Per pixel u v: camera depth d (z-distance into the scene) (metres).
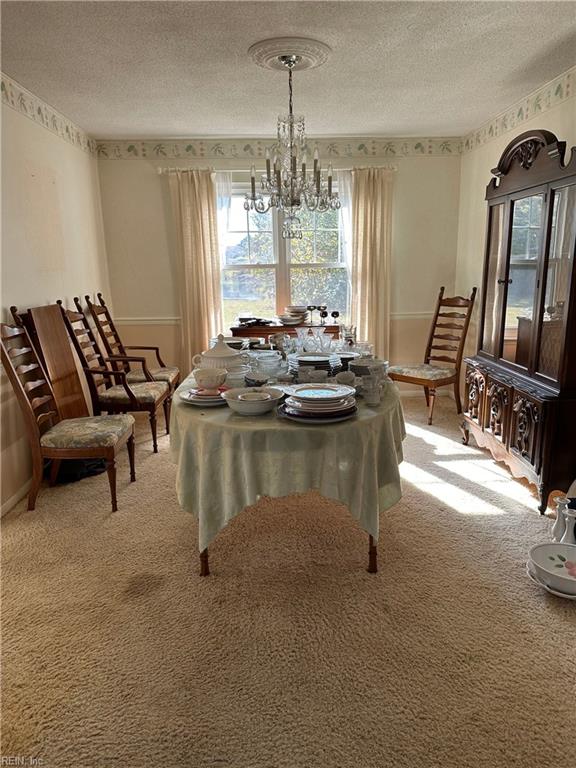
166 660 1.78
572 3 2.19
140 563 2.35
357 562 2.34
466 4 2.19
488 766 1.40
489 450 3.53
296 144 3.26
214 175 4.57
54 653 1.81
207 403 2.21
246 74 2.96
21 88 3.12
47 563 2.36
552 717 1.54
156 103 3.49
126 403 3.62
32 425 2.79
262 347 3.33
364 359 2.54
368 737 1.48
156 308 4.83
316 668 1.73
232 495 2.03
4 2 2.11
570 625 1.93
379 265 4.71
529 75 3.06
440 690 1.64
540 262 2.76
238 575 2.25
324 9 2.22
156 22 2.31
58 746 1.47
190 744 1.47
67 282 3.84
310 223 4.81
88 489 3.12
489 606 2.03
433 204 4.76
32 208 3.28
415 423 4.31
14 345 2.94
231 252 4.84
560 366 2.57
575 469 2.68
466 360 3.69
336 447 1.98
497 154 3.98
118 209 4.64
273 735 1.50
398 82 3.14
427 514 2.78
